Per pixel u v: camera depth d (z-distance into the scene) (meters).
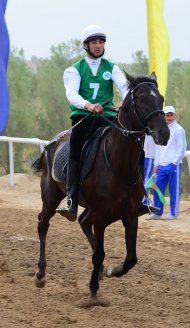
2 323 7.19
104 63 8.24
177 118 33.28
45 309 7.79
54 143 9.24
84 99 8.27
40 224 9.20
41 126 34.00
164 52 14.24
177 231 13.05
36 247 11.14
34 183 18.77
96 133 8.21
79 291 8.59
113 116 8.34
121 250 11.26
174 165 13.99
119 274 8.07
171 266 10.20
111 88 8.36
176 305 8.12
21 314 7.57
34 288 8.73
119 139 7.70
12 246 11.16
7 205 15.64
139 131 7.54
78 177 8.23
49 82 33.81
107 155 7.84
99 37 8.05
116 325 7.23
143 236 12.48
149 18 14.13
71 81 8.13
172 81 33.88
